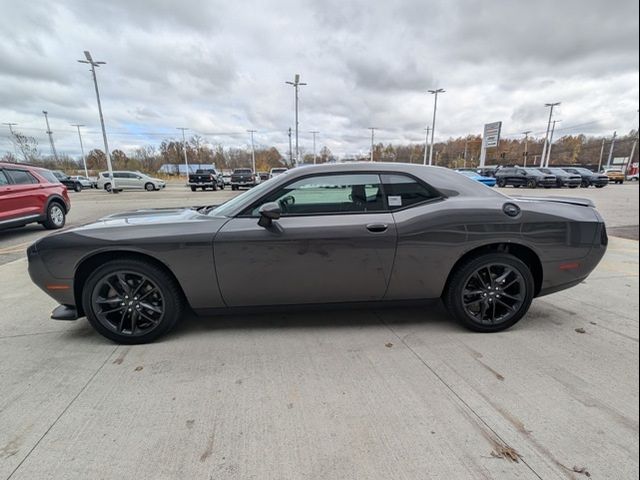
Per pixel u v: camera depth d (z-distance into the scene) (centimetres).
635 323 301
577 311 326
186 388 214
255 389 213
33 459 162
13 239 701
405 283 275
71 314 268
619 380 221
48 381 221
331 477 153
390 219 266
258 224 257
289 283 267
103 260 262
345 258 263
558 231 275
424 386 215
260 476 154
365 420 187
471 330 285
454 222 266
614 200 1505
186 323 302
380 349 258
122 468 158
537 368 234
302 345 264
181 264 256
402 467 158
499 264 276
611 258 517
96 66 2322
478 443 171
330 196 271
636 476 153
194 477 153
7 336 282
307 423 185
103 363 242
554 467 158
